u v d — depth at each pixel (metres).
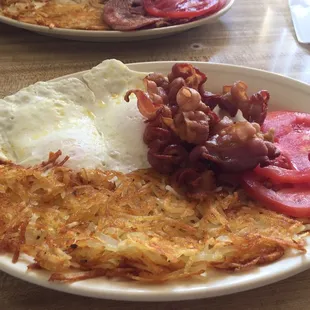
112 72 0.40
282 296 0.28
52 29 0.54
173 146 0.33
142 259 0.27
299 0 0.69
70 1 0.61
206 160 0.33
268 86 0.43
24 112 0.36
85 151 0.34
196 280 0.26
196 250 0.27
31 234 0.28
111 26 0.55
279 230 0.29
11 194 0.31
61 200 0.31
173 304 0.27
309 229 0.30
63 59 0.54
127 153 0.35
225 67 0.44
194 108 0.33
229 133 0.32
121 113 0.37
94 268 0.27
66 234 0.28
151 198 0.32
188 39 0.60
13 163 0.33
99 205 0.30
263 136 0.33
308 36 0.61
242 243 0.28
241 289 0.25
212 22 0.61
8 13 0.57
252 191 0.32
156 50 0.57
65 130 0.35
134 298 0.24
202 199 0.32
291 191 0.32
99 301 0.27
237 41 0.60
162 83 0.37
